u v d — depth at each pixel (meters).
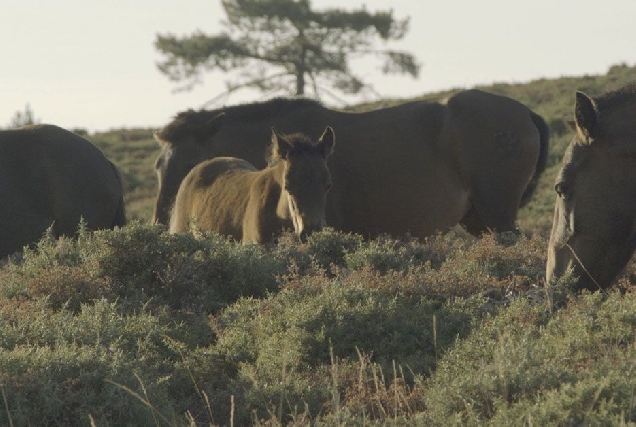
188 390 22.88
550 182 109.38
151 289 30.66
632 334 21.20
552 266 25.45
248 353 24.53
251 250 33.31
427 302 26.38
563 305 24.62
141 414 19.77
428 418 18.16
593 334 21.52
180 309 29.27
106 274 31.14
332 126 51.91
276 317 26.02
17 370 20.45
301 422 18.78
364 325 24.64
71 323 24.75
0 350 21.09
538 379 18.28
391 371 22.42
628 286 27.62
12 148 44.97
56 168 45.38
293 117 52.59
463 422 18.05
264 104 53.50
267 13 180.12
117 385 19.28
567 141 123.69
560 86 163.88
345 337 24.30
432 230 51.78
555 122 134.38
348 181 50.97
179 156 53.12
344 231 51.34
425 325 24.83
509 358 19.30
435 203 51.34
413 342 24.11
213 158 52.00
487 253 33.44
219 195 44.81
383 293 27.44
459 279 28.53
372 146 51.19
